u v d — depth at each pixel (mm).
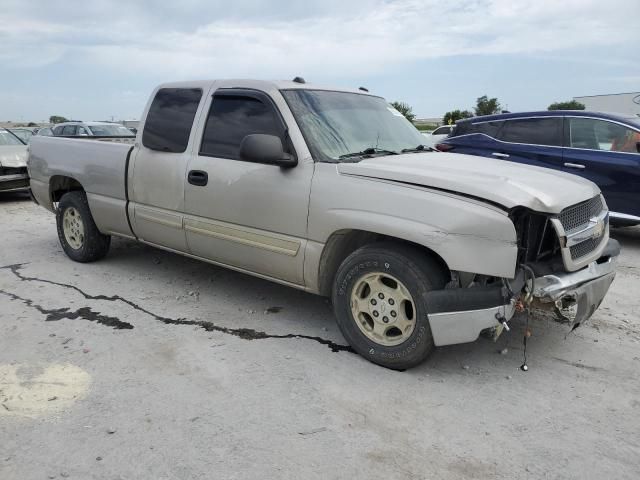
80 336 4062
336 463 2662
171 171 4688
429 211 3260
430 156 4211
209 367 3607
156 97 5035
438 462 2686
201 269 5773
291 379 3463
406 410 3133
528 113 7996
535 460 2715
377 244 3555
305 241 3863
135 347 3891
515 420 3057
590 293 3578
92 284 5258
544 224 3402
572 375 3586
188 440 2820
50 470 2586
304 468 2619
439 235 3197
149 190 4922
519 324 4375
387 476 2578
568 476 2600
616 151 7160
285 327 4285
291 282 4113
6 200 11148
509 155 8000
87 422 2969
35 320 4355
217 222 4414
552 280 3361
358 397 3264
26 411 3068
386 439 2861
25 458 2670
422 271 3320
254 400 3211
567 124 7590
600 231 3812
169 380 3428
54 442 2795
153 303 4762
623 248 7387
